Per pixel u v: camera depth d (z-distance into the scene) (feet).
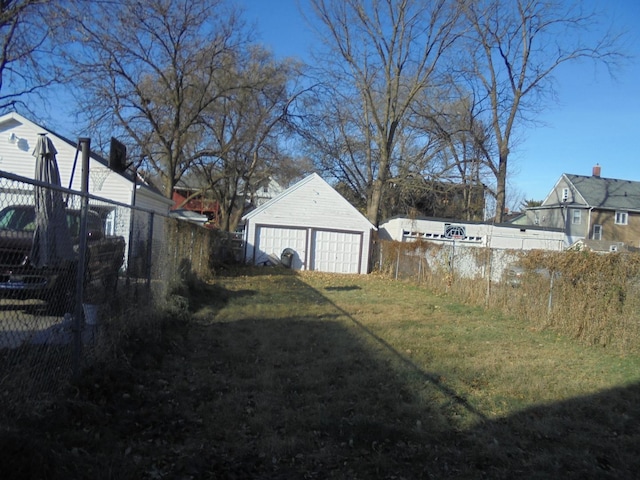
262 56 91.71
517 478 12.19
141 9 69.15
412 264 67.31
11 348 12.43
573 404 17.98
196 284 39.42
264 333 26.89
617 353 27.35
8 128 54.75
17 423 11.27
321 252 83.41
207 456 12.20
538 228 93.04
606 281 29.50
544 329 33.71
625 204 150.41
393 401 16.96
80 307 15.33
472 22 94.38
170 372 18.72
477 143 100.48
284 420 14.80
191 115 84.07
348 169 122.72
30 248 14.16
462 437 14.53
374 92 105.09
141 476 10.97
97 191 56.85
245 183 113.91
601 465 13.30
